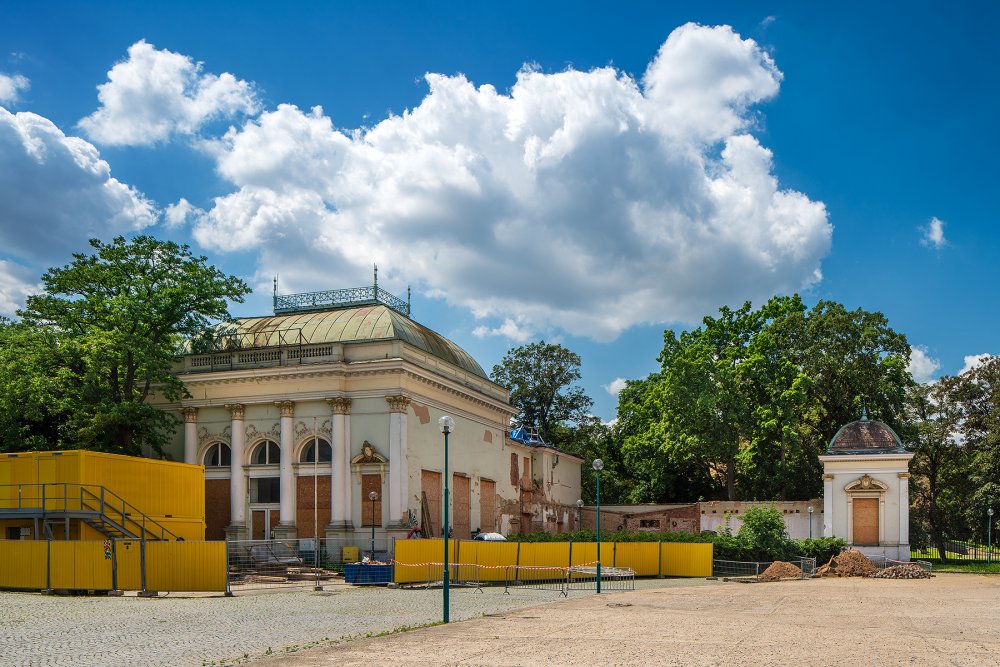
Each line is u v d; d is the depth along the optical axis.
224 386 49.09
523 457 62.78
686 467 71.62
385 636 20.31
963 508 70.81
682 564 48.03
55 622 23.44
